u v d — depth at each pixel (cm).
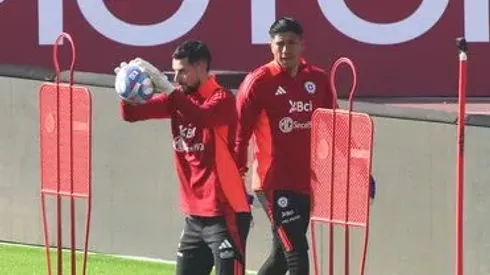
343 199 2684
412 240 3484
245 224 2700
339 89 5362
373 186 2853
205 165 2661
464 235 3397
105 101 3916
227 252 2645
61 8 5125
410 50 5419
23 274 3703
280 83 2952
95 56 5153
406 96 5450
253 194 3522
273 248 3045
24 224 4103
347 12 5353
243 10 5256
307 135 2970
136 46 5181
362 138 2644
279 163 2955
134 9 5172
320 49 5350
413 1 5403
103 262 3878
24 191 4088
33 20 5116
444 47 5428
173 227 3866
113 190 3947
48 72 4012
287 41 2936
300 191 2962
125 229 3947
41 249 4056
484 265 3372
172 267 3822
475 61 5462
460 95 2719
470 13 5419
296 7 5309
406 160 3472
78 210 4003
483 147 3353
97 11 5144
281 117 2947
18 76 4047
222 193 2655
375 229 3534
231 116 2638
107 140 3934
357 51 5381
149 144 3881
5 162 4100
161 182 3872
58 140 2775
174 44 5203
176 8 5200
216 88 2664
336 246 3591
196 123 2591
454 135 3381
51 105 2784
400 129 3472
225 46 5247
